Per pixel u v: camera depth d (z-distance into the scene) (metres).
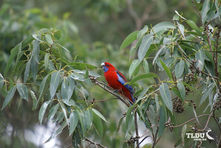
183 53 8.25
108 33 22.09
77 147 8.34
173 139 11.86
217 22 8.66
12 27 13.62
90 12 21.06
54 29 9.16
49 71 8.55
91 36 22.25
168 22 8.02
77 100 8.39
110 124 10.48
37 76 9.27
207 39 8.16
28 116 11.46
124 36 21.28
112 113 12.44
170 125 8.23
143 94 7.61
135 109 8.04
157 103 7.67
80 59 9.69
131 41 8.72
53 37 8.86
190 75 7.82
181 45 8.27
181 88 7.35
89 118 7.84
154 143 8.38
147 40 7.84
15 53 8.74
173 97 9.17
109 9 20.56
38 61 8.30
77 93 8.90
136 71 9.02
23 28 13.63
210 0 8.26
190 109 10.14
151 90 8.00
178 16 8.27
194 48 8.22
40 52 8.84
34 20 14.27
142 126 11.41
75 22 22.34
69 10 22.53
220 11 8.14
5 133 11.74
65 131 9.51
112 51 15.45
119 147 10.78
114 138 10.87
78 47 13.38
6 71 8.87
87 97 9.24
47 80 8.18
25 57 9.33
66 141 9.97
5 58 12.88
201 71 7.76
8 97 8.34
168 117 8.84
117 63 15.12
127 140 8.88
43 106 7.59
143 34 8.04
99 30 22.41
